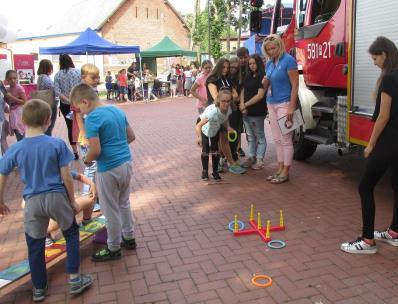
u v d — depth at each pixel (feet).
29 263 11.08
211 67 23.41
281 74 19.71
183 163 25.63
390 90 11.83
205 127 20.72
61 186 10.83
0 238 15.35
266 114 23.07
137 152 29.43
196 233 15.16
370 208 13.03
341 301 10.82
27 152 10.56
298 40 22.85
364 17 16.69
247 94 22.70
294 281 11.80
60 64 25.50
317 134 22.04
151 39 128.36
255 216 16.70
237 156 24.43
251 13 25.45
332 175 22.09
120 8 119.34
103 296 11.30
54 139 10.84
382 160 12.35
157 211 17.47
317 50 20.97
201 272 12.40
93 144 11.80
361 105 17.25
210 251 13.73
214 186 20.70
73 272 11.18
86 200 14.10
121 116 12.66
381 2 15.75
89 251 13.89
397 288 11.35
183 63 117.80
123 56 111.45
